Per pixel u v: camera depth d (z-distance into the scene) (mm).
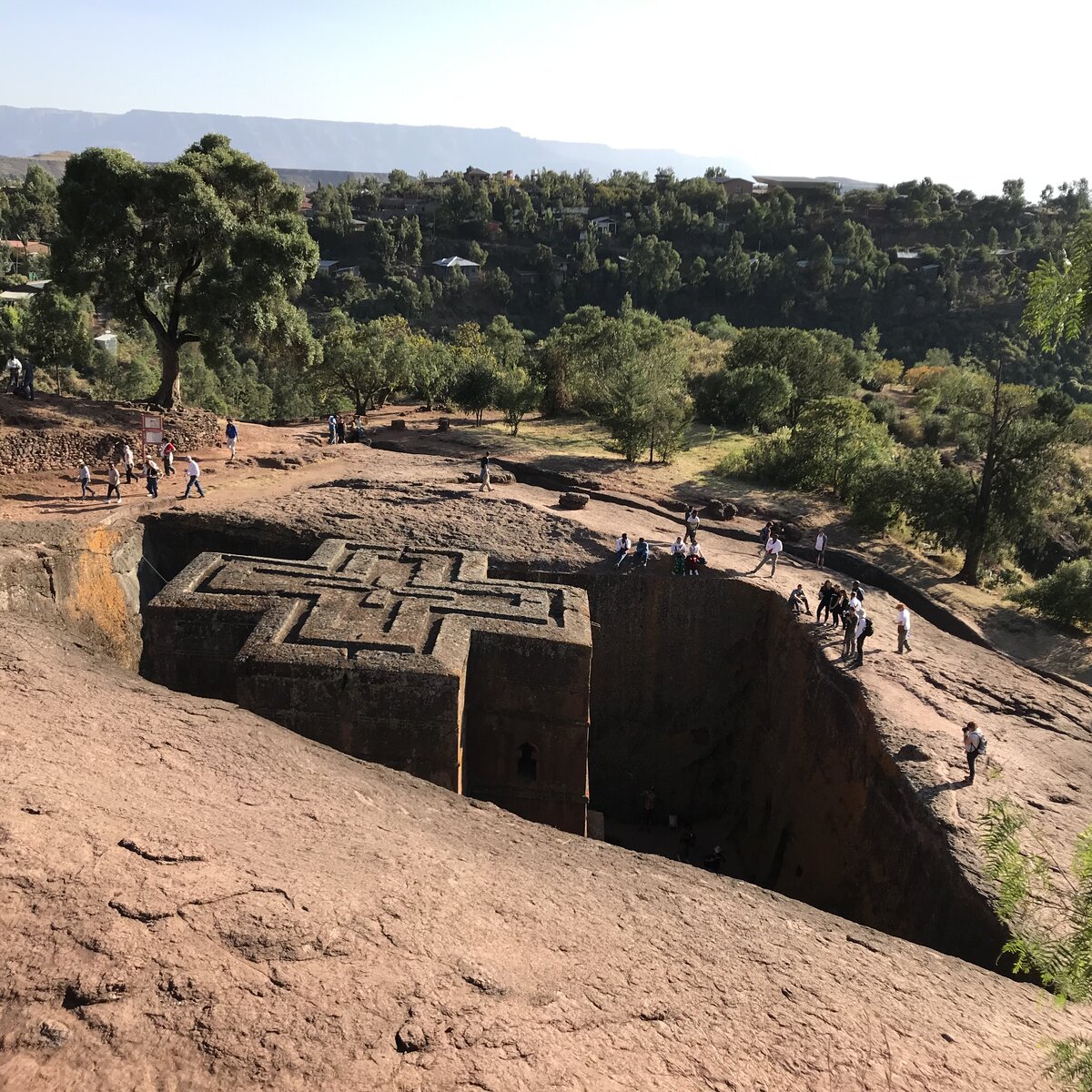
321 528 24141
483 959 7617
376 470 31250
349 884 8211
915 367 94688
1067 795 14875
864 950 9898
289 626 16016
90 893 7031
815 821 19000
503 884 9172
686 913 9633
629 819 24828
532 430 43812
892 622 22859
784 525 30000
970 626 24797
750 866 22547
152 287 34031
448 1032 6629
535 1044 6754
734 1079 6934
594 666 23828
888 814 15477
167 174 31000
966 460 46375
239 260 33250
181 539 24219
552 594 18844
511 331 77812
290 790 10133
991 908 11734
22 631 13141
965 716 17609
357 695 14367
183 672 16531
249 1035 6141
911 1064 7695
